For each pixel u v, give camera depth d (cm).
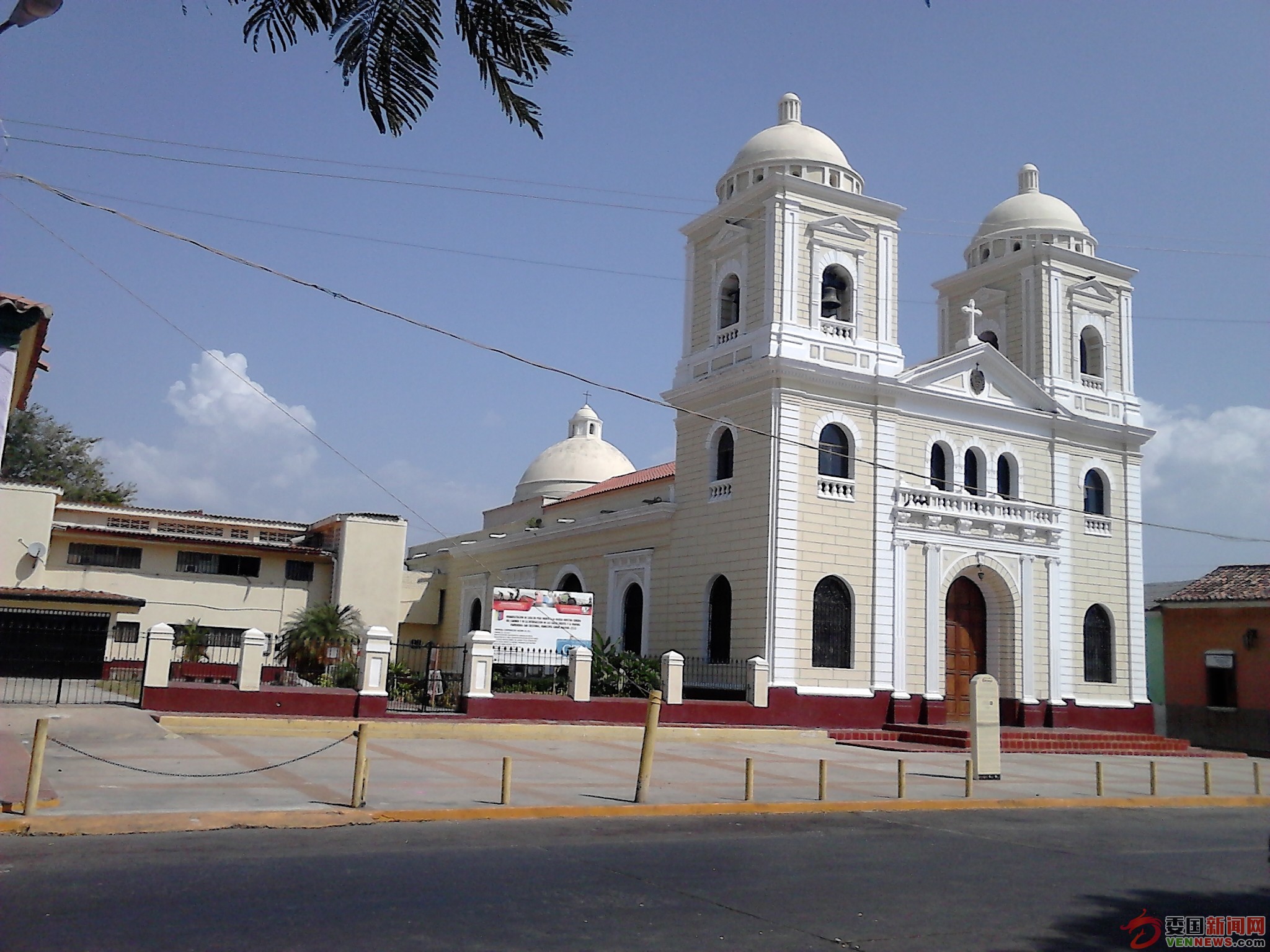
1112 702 3528
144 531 4188
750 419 3138
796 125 3456
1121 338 3809
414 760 1959
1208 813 2014
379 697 2475
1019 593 3375
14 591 3164
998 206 3928
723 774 2039
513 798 1563
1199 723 3725
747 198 3278
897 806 1777
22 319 1814
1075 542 3547
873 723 3019
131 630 3928
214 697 2336
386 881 1006
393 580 4300
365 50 583
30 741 1912
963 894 1110
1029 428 3509
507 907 935
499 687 2855
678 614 3322
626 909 960
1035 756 2905
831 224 3225
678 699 2822
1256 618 3609
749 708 2862
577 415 5678
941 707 3123
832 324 3203
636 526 3625
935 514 3216
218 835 1215
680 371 3478
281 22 582
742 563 3073
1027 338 3681
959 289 3956
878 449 3170
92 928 806
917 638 3150
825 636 3027
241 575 4150
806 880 1134
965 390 3384
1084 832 1639
